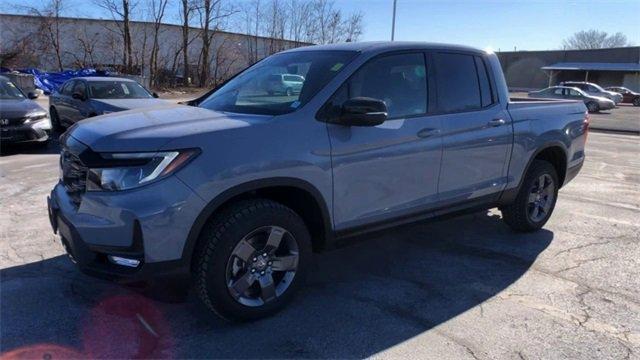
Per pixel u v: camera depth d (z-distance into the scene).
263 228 3.43
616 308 3.87
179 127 3.30
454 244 5.24
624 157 12.15
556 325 3.59
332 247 3.85
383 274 4.45
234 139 3.27
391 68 4.09
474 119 4.57
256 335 3.41
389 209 4.05
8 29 39.03
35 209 6.21
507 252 5.03
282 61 4.43
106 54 42.38
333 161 3.63
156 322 3.55
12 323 3.48
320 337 3.40
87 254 3.24
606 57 59.34
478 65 4.78
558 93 33.50
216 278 3.28
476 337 3.42
